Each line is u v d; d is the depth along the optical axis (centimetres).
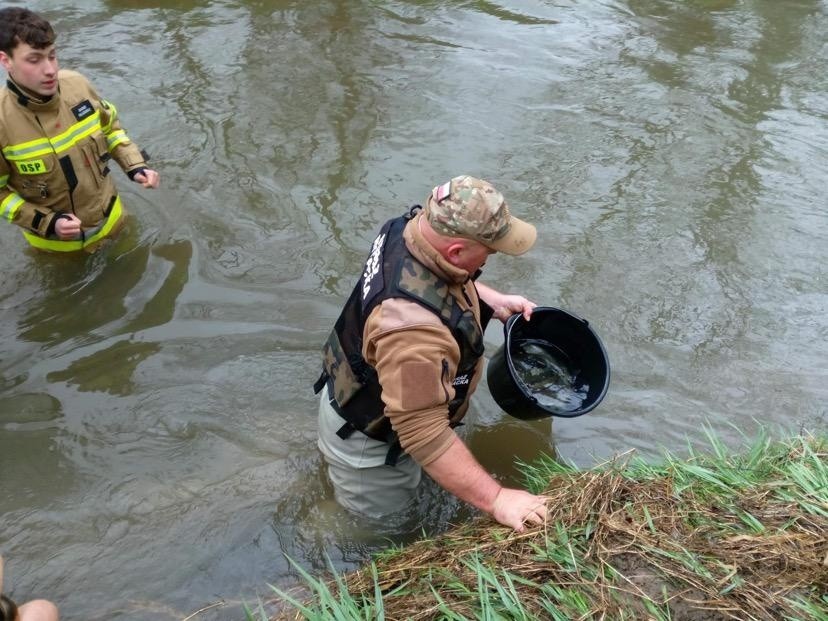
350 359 265
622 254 465
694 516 253
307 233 477
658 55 687
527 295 434
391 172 527
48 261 446
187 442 354
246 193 506
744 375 390
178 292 436
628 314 425
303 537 311
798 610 215
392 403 237
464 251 231
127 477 336
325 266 455
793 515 250
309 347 405
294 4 761
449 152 549
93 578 293
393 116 588
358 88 623
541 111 600
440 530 315
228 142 552
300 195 505
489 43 700
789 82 649
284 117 583
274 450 350
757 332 415
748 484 270
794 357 400
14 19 371
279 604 284
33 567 296
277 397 378
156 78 628
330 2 765
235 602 286
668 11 768
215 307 427
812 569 226
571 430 365
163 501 325
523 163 540
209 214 489
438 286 236
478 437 363
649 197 511
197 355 399
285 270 452
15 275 438
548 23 740
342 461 298
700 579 228
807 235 482
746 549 237
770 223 491
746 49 698
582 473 290
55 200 419
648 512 253
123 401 373
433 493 324
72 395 375
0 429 356
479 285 332
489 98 615
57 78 393
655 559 236
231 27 715
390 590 253
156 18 726
